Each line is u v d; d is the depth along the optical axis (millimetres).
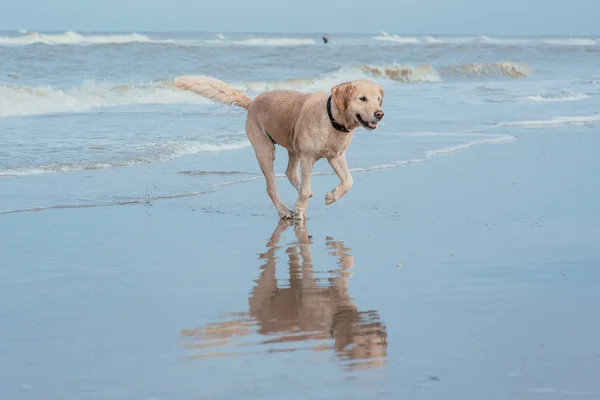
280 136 8289
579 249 6953
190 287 5906
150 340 4762
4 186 9453
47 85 20875
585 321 5059
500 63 34219
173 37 75500
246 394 3961
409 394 3953
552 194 9438
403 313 5242
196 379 4160
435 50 45562
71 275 6199
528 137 14523
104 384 4102
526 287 5832
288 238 7484
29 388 4055
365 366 4312
